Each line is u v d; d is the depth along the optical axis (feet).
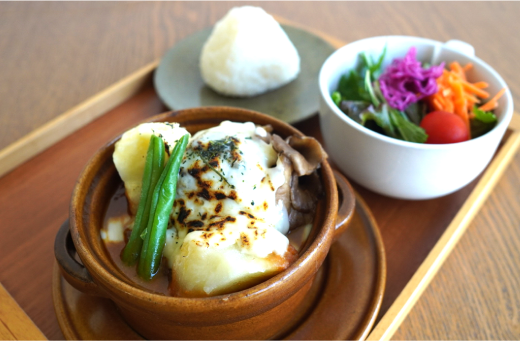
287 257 0.66
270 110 1.14
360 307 0.77
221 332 0.68
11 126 1.11
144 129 0.73
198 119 0.82
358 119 0.99
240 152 0.71
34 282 0.84
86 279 0.67
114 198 0.78
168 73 1.20
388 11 1.51
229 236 0.65
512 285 0.85
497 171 0.97
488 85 0.99
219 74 1.15
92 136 1.09
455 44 1.07
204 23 1.46
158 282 0.69
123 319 0.76
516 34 1.39
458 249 0.90
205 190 0.70
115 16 1.48
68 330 0.74
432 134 0.95
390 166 0.87
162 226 0.68
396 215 0.95
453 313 0.82
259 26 1.16
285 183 0.71
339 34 1.42
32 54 1.32
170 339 0.72
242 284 0.64
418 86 1.01
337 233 0.73
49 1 1.54
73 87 1.22
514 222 0.94
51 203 0.95
